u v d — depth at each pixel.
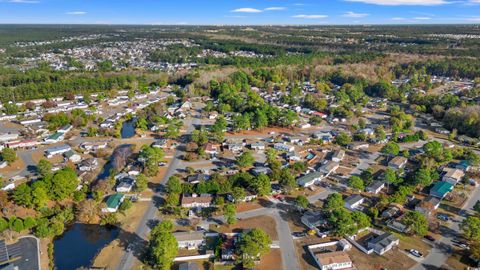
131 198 169.50
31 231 146.25
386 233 140.75
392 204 162.62
